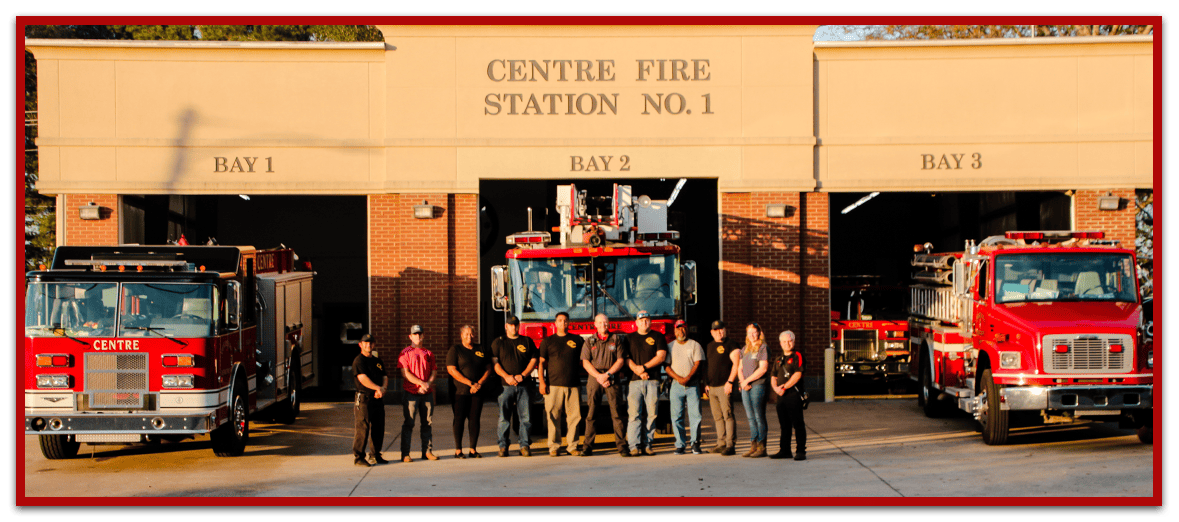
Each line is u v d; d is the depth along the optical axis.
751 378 11.84
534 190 25.25
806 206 17.50
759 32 17.38
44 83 17.02
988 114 17.39
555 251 13.20
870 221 27.27
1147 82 17.30
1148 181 17.23
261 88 17.27
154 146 17.11
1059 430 13.96
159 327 11.49
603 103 17.38
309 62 17.31
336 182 17.31
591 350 12.29
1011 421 14.84
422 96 17.33
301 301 16.81
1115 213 17.34
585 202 14.26
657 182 24.12
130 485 10.42
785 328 17.41
